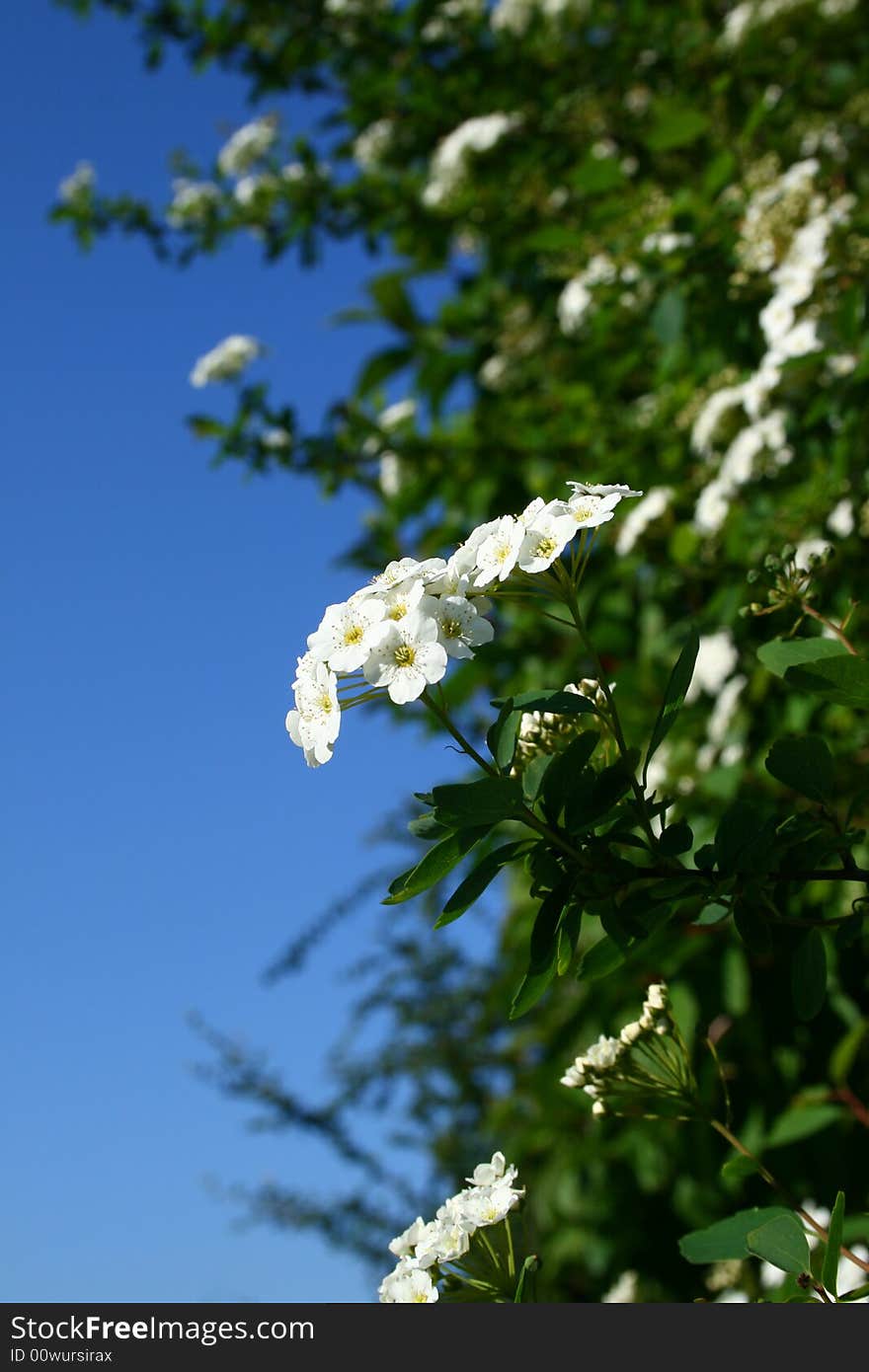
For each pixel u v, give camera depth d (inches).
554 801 12.0
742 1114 22.4
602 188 22.3
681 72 27.4
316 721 12.2
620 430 25.5
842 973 20.4
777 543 19.3
